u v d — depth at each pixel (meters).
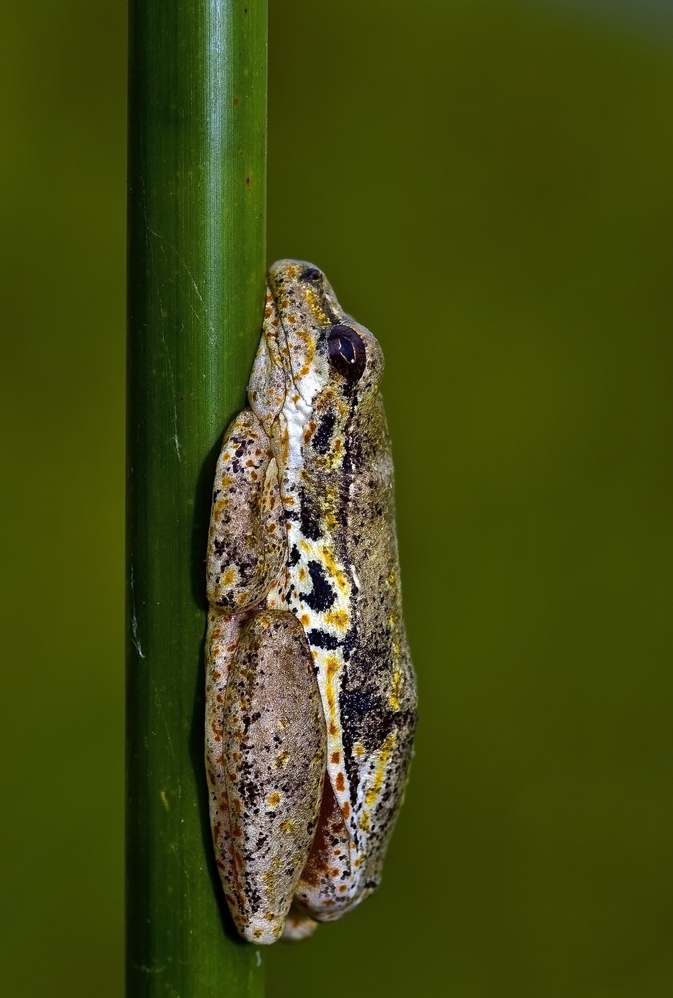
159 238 0.17
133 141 0.17
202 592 0.17
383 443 0.18
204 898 0.17
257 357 0.17
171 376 0.17
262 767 0.17
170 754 0.17
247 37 0.16
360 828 0.18
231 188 0.17
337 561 0.18
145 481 0.17
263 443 0.17
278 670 0.17
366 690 0.18
